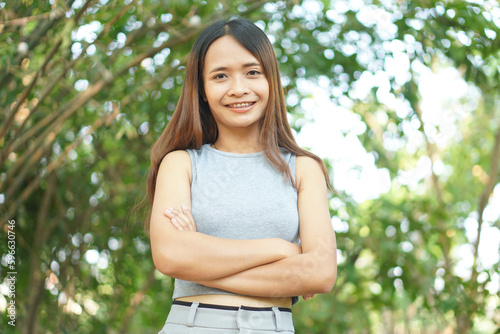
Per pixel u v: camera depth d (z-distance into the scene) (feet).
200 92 5.90
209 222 5.37
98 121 12.12
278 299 5.28
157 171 5.97
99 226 14.58
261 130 5.71
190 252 5.11
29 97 11.77
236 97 5.55
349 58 12.70
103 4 10.91
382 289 15.11
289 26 12.81
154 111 13.35
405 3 12.37
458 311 14.07
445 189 22.63
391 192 18.86
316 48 12.58
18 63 10.95
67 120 12.31
